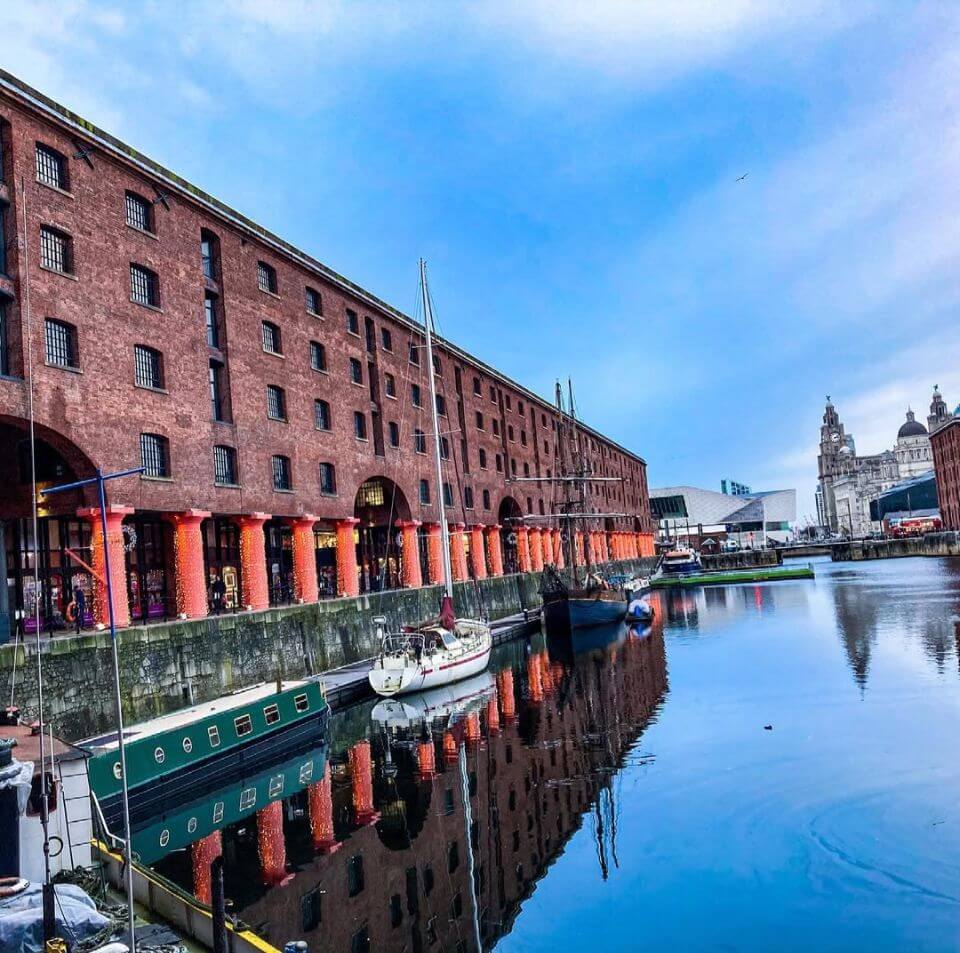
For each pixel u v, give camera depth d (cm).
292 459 3672
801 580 9606
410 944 1248
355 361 4459
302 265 3938
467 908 1362
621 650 4428
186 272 3114
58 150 2594
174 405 2955
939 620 4516
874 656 3469
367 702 3275
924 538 13912
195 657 2655
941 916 1177
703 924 1228
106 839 1441
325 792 2075
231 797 2108
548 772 2092
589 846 1568
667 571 12369
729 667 3512
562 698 3142
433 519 5166
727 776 1888
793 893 1289
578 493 8512
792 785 1773
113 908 1176
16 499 2678
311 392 3919
